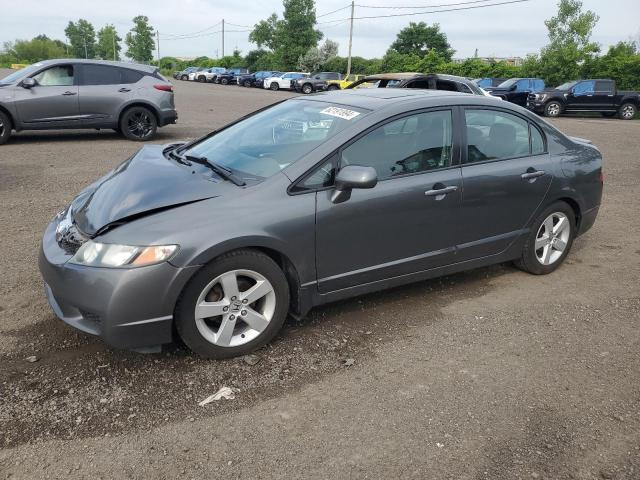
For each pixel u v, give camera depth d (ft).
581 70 103.45
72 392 9.83
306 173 11.36
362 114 12.44
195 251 10.01
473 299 14.53
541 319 13.51
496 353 11.82
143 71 39.73
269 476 8.11
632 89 96.58
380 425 9.32
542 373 11.10
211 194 10.83
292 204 11.08
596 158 16.81
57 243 10.94
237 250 10.59
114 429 8.95
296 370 10.85
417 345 12.02
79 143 37.78
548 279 16.11
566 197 15.81
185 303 10.28
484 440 9.05
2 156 31.86
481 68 120.06
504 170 14.26
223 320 10.80
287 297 11.46
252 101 83.20
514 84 87.45
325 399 9.98
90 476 7.98
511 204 14.61
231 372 10.67
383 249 12.55
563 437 9.20
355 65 178.19
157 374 10.48
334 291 12.17
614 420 9.69
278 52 209.15
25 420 9.05
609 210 24.14
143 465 8.23
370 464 8.42
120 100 38.47
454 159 13.50
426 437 9.07
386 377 10.75
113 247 9.84
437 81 38.60
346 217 11.71
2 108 35.55
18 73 37.04
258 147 12.66
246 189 11.01
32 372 10.37
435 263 13.62
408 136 12.78
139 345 10.16
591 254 18.44
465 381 10.71
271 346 11.69
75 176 27.07
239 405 9.71
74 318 10.36
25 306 12.95
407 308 13.82
